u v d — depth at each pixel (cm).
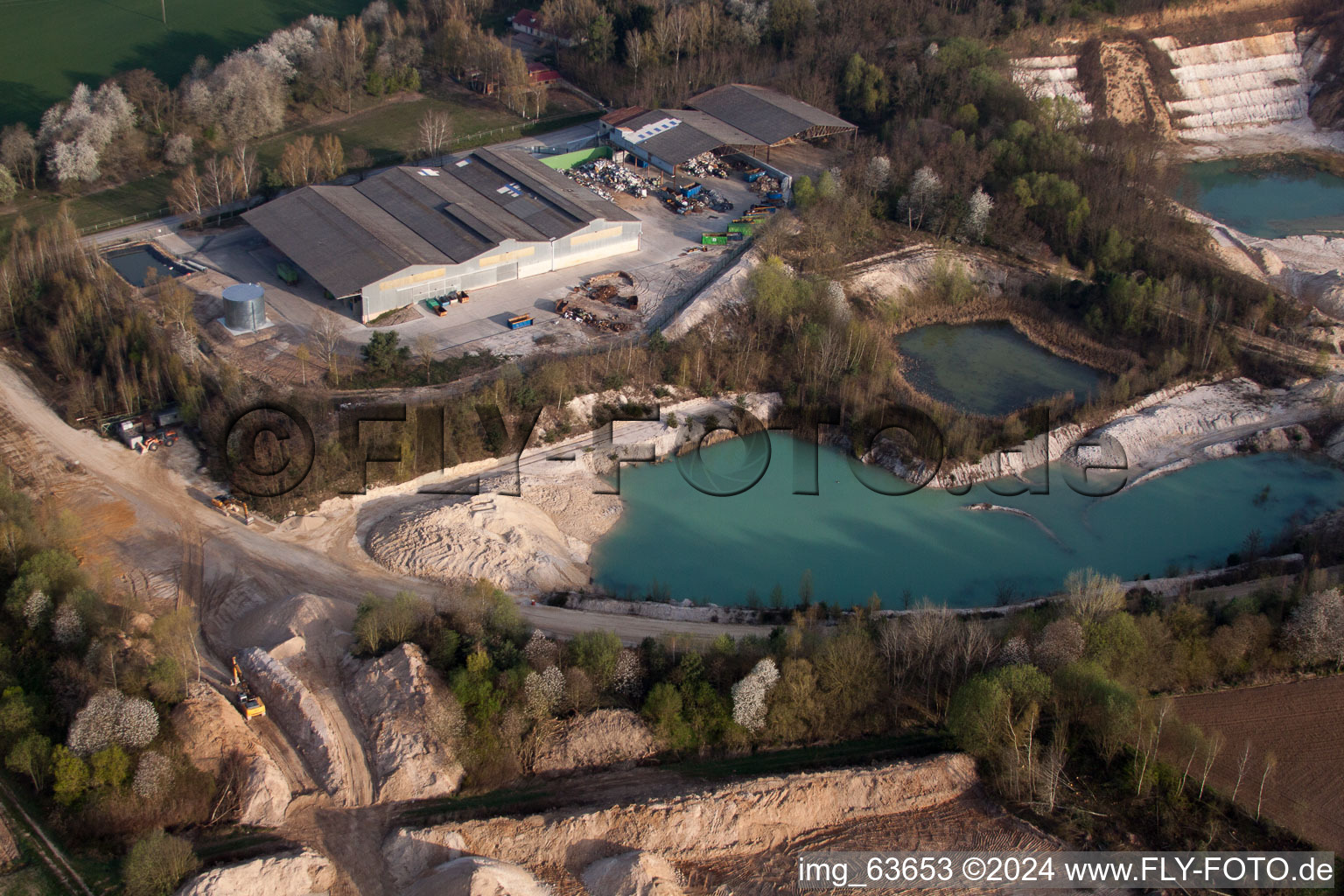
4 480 11312
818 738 9312
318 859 7888
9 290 14350
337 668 9512
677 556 11881
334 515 11788
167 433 12606
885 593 11450
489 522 11600
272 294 15425
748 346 14638
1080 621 9894
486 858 7925
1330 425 14275
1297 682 9788
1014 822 8575
